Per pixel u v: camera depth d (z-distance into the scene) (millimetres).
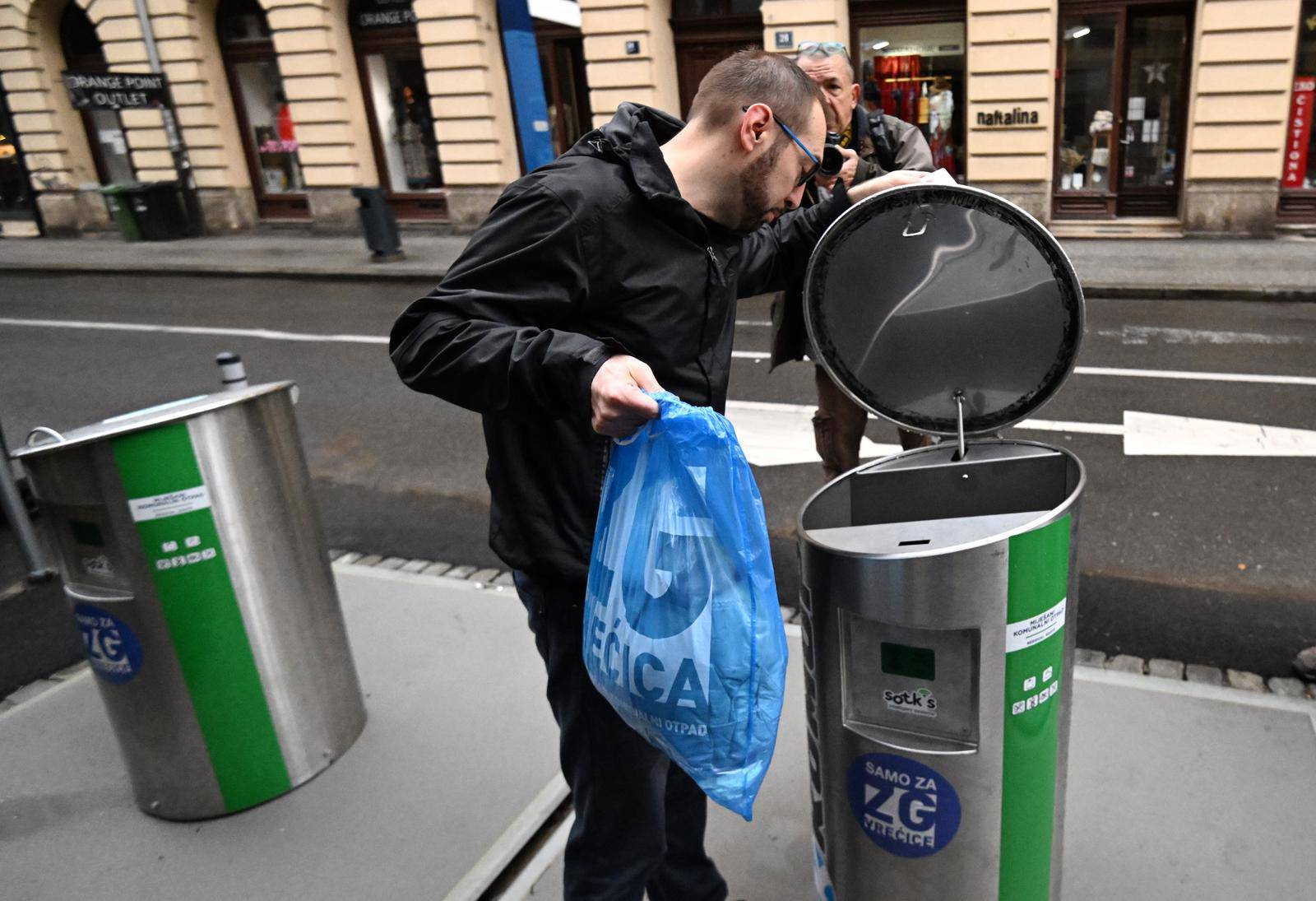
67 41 17328
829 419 3469
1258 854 2311
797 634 3514
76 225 17969
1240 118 10625
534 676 3309
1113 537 4285
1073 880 2275
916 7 11891
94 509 2475
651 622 1448
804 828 2537
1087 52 11422
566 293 1579
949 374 1938
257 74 16047
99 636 2588
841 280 1876
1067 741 1794
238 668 2641
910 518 1950
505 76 14250
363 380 7695
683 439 1385
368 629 3686
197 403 2572
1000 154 11617
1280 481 4730
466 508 5109
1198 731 2748
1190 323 7957
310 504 2826
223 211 16609
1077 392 6258
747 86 1649
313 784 2836
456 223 14820
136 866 2584
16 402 7867
